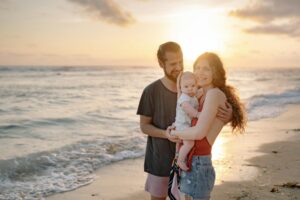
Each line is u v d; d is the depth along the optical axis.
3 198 5.69
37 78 42.56
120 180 6.64
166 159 3.56
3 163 7.37
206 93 3.02
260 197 5.45
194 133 2.93
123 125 12.58
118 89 28.95
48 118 13.84
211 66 3.04
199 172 3.03
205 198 3.08
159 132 3.47
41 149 8.70
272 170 7.00
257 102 20.50
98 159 8.02
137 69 97.62
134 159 8.14
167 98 3.53
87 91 26.62
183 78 3.11
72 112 15.60
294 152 8.59
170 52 3.37
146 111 3.59
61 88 28.86
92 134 10.86
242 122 3.19
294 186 5.95
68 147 8.98
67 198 5.72
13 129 11.73
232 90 3.18
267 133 11.27
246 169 7.09
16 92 24.75
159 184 3.61
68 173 7.04
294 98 23.27
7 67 63.22
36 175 6.90
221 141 9.94
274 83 43.88
